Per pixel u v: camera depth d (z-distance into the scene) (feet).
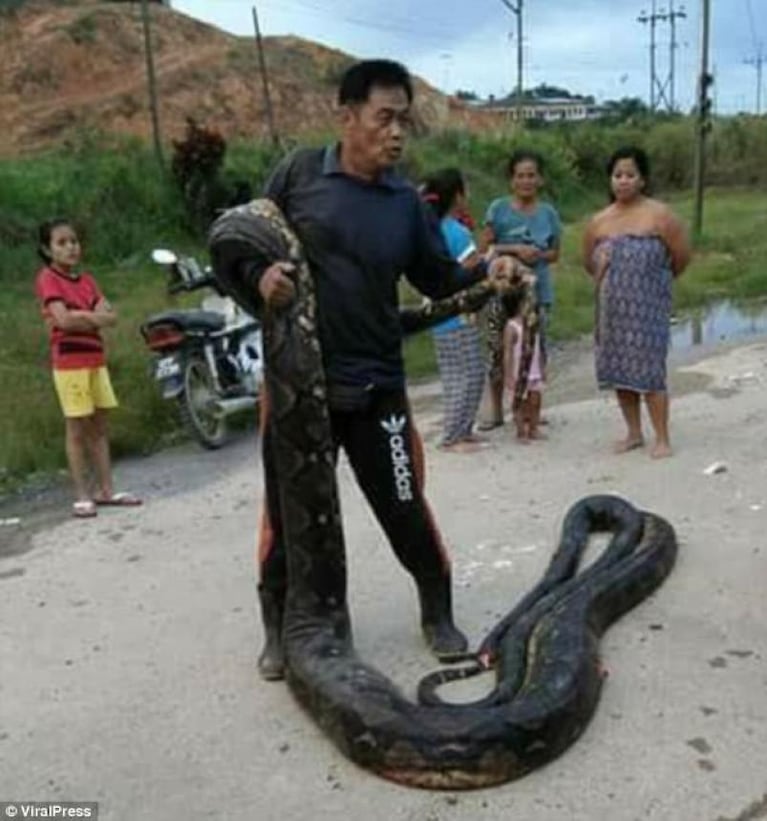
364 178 14.06
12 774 13.21
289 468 14.12
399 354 14.83
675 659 15.16
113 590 18.97
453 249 24.26
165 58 155.02
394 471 14.96
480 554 19.52
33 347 36.78
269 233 13.75
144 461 28.25
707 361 36.29
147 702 14.79
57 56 148.87
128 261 66.95
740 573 18.01
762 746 13.00
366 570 18.90
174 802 12.49
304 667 13.87
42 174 73.72
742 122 150.00
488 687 14.57
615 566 17.33
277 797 12.45
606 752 12.94
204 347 28.73
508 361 26.78
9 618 18.01
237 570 19.49
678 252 24.14
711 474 23.17
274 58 160.56
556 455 25.41
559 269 59.52
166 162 81.92
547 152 124.26
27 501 25.09
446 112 168.86
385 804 12.17
